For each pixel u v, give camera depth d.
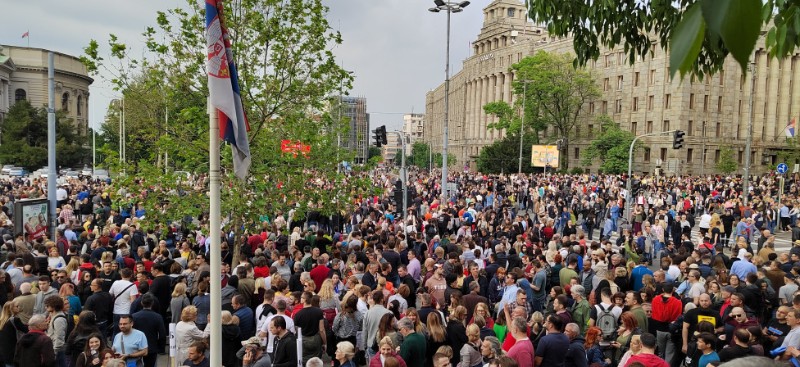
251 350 7.94
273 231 18.25
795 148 62.62
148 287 11.98
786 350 7.98
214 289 6.58
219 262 6.62
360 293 10.86
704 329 8.29
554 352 7.85
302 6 13.17
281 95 13.55
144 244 17.58
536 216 30.81
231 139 6.96
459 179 62.56
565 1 7.21
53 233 18.05
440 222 24.14
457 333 9.19
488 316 10.16
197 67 12.91
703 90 80.12
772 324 9.74
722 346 9.46
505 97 116.69
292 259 15.12
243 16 12.96
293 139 13.84
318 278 12.95
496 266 14.32
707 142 80.38
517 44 112.06
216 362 6.57
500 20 127.00
